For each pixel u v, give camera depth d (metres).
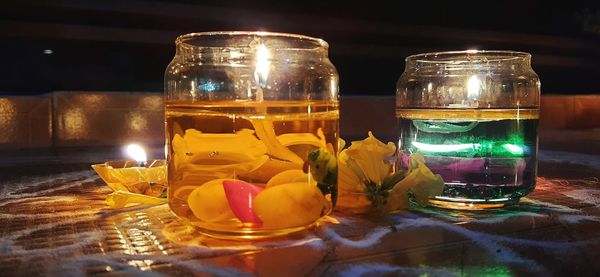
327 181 0.18
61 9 0.91
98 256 0.16
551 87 1.45
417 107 0.22
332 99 0.18
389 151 0.22
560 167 0.39
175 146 0.17
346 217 0.21
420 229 0.19
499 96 0.21
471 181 0.21
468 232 0.19
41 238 0.18
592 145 0.60
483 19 1.35
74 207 0.23
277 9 1.12
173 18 1.01
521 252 0.17
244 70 0.17
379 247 0.17
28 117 0.60
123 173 0.24
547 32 1.42
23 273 0.15
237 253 0.17
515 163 0.21
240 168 0.17
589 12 1.39
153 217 0.21
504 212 0.22
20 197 0.26
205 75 0.17
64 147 0.58
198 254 0.17
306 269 0.15
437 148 0.22
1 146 0.58
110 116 0.64
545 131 0.82
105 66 1.06
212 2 1.05
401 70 1.29
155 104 0.66
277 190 0.17
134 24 1.00
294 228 0.17
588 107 0.88
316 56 0.18
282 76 0.17
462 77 0.21
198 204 0.17
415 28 1.27
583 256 0.17
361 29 1.21
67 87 1.04
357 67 1.25
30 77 1.01
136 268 0.15
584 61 1.44
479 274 0.15
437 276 0.15
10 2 0.86
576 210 0.23
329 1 1.17
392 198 0.21
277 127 0.17
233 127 0.17
